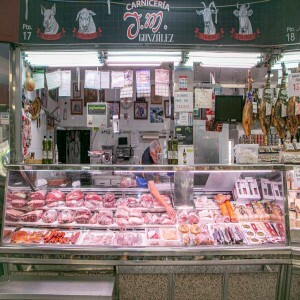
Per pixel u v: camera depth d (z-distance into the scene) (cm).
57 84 302
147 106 572
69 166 250
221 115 316
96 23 282
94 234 257
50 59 308
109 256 237
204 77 367
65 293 218
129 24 282
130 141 571
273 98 315
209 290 246
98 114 327
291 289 251
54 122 523
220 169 255
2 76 284
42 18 282
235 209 274
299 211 263
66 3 281
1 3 278
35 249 237
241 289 248
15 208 258
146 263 237
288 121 294
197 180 284
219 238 248
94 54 296
